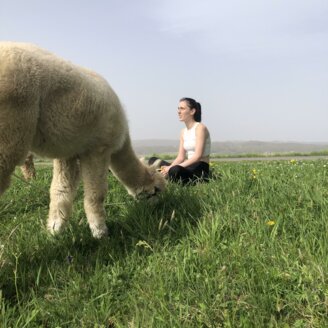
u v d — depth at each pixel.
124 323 1.19
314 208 1.82
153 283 1.34
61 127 1.62
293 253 1.41
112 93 1.88
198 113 3.07
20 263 1.49
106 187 1.90
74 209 2.23
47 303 1.29
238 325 1.10
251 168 3.52
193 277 1.35
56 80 1.54
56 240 1.76
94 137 1.81
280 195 1.97
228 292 1.25
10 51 1.42
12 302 1.32
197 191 2.29
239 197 2.03
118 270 1.47
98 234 1.84
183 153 3.14
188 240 1.63
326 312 1.12
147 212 1.98
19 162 1.48
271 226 1.65
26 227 1.91
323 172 2.84
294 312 1.17
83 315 1.23
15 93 1.39
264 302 1.18
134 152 2.23
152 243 1.66
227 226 1.71
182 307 1.18
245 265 1.37
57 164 1.95
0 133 1.40
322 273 1.22
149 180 2.27
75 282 1.38
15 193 2.59
